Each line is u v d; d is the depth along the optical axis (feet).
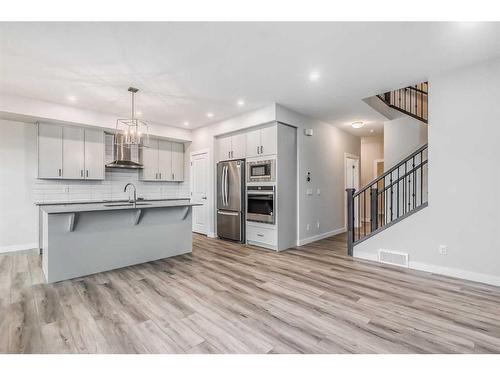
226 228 16.97
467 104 9.56
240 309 7.45
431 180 10.43
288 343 5.84
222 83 11.05
